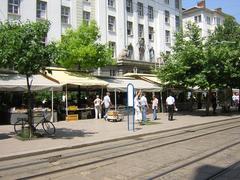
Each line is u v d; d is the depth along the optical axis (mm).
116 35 41438
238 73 28547
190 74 27531
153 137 15070
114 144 13164
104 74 38500
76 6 36406
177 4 53375
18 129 17688
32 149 11398
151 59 46938
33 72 13773
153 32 48062
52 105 22359
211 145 11867
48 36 33094
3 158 10180
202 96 41438
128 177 7766
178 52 28516
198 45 28172
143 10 46406
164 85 30141
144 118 20812
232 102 41219
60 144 12469
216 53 26594
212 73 26953
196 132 16359
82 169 8672
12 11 30656
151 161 9422
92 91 29938
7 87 20172
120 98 33156
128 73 37344
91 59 29359
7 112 21250
